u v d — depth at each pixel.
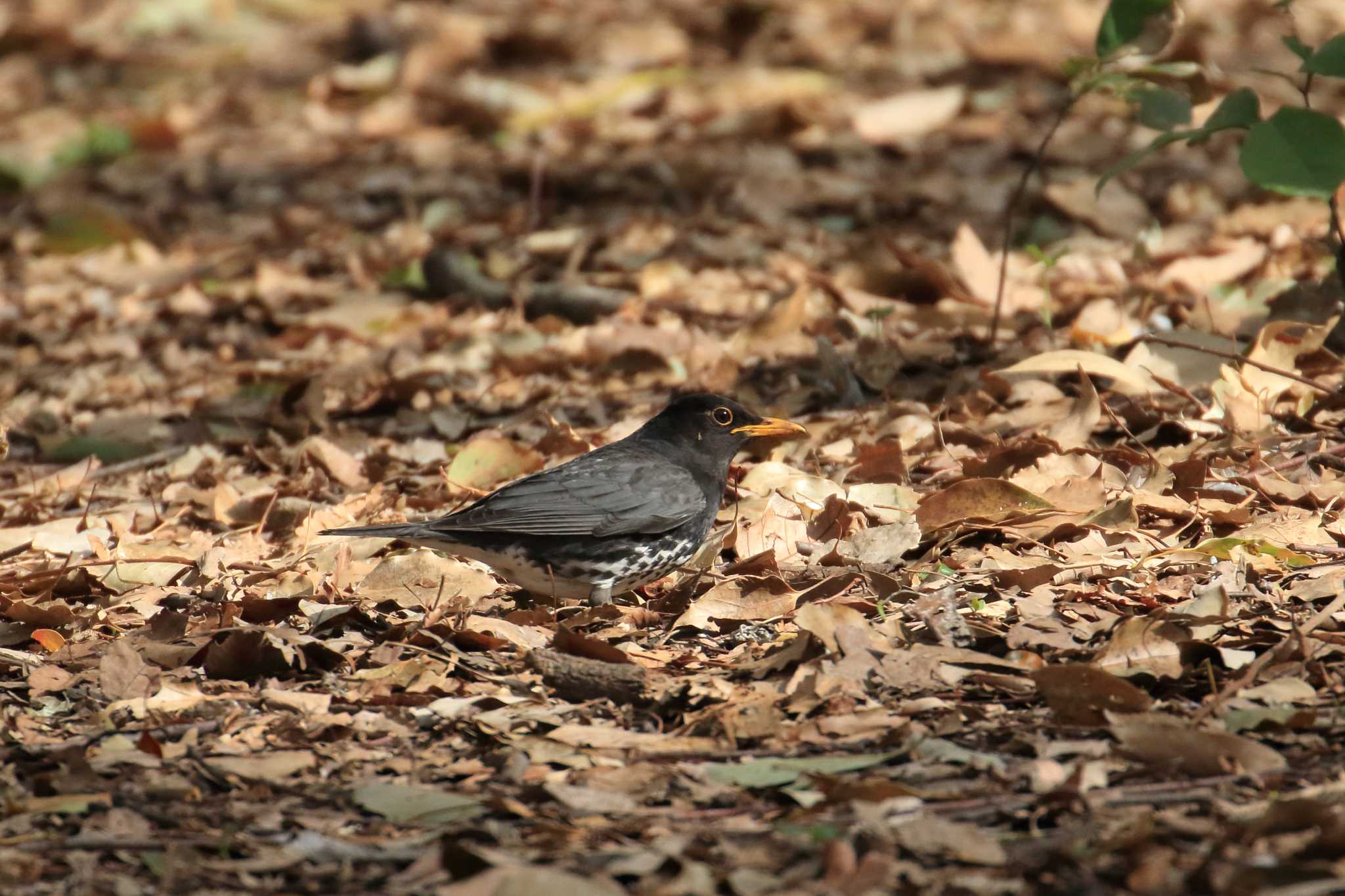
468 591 10.32
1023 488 10.54
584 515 10.22
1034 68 26.42
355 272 20.45
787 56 28.22
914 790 6.76
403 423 15.38
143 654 9.12
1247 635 8.40
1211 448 11.77
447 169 24.52
